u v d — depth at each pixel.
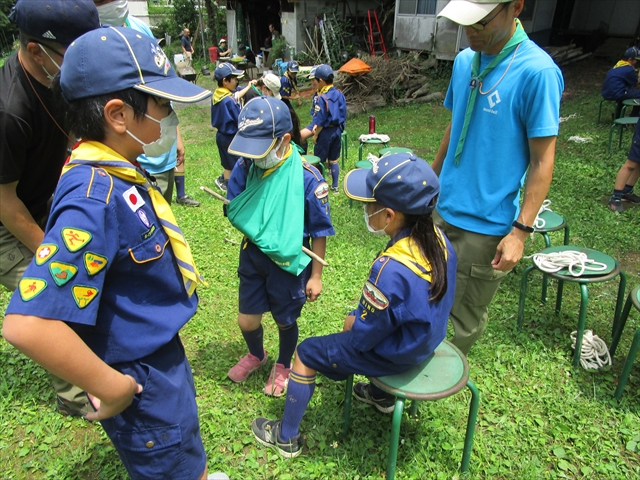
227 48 23.11
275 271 2.56
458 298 2.68
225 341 3.47
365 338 2.00
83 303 1.23
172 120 1.48
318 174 2.55
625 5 15.69
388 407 2.72
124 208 1.37
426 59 14.83
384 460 2.46
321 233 2.55
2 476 2.40
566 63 15.25
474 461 2.45
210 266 4.55
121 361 1.45
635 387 2.97
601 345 3.19
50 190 2.55
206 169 7.98
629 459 2.49
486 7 2.06
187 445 1.62
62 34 1.82
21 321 1.15
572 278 3.06
